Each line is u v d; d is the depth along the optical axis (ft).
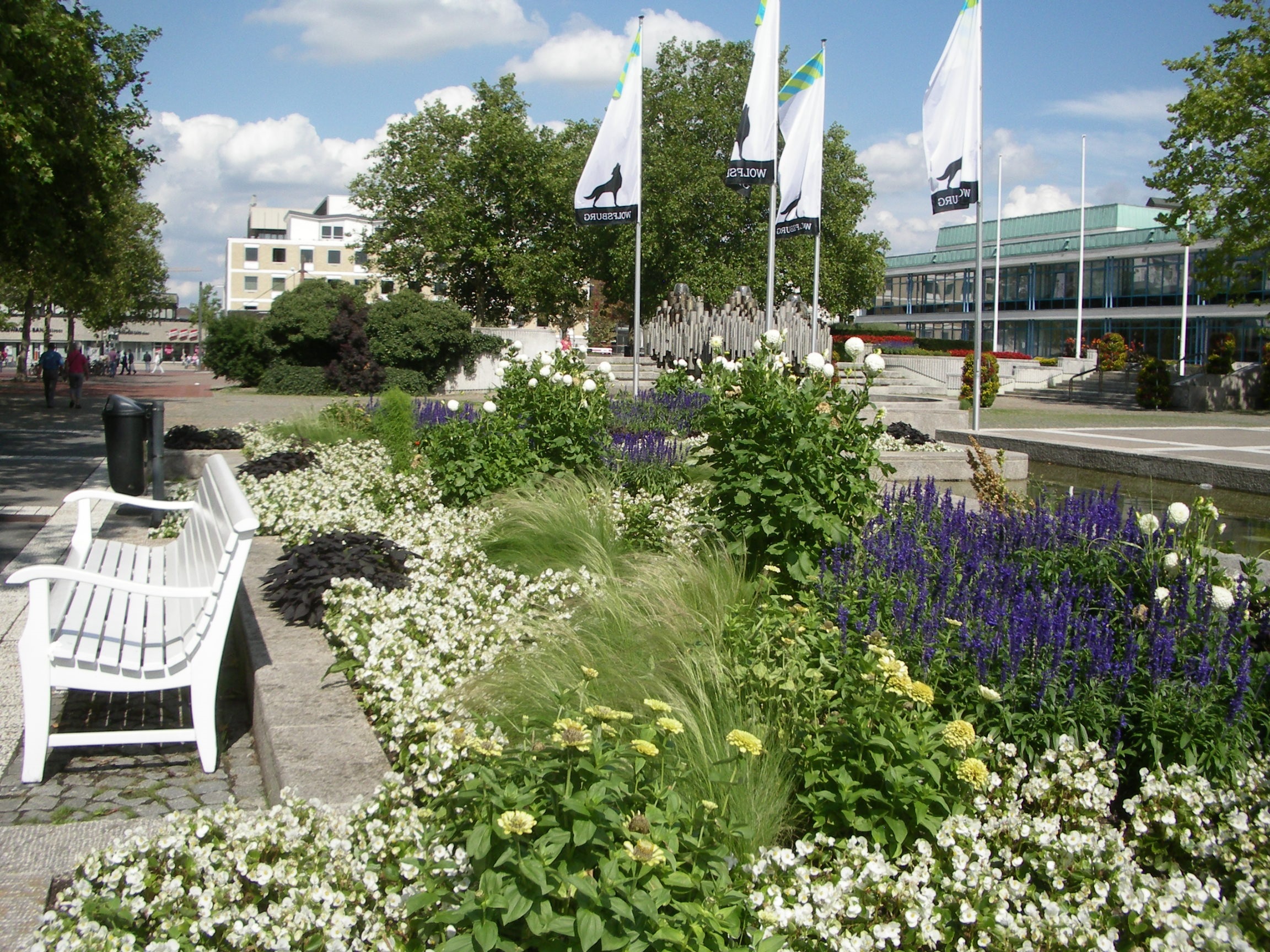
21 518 33.65
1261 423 87.30
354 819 10.57
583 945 7.47
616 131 59.88
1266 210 100.32
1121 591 16.12
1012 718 12.34
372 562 20.77
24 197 58.75
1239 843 10.22
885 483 24.58
